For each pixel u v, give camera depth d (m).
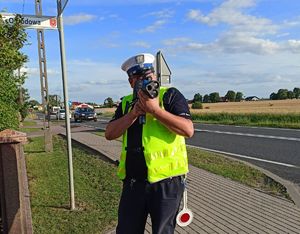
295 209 7.05
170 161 3.30
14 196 4.84
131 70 3.39
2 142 4.77
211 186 9.12
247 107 82.00
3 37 8.62
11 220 4.82
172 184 3.32
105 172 10.68
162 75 10.68
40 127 37.88
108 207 7.06
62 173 10.66
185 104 3.37
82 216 6.55
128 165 3.38
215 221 6.34
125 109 3.50
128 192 3.38
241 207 7.21
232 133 26.05
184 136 3.28
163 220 3.29
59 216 6.58
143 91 3.13
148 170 3.28
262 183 9.60
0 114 9.10
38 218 6.47
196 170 11.41
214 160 13.41
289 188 8.90
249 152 16.20
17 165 4.84
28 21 10.91
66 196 7.91
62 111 68.31
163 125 3.33
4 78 8.98
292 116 38.88
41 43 16.47
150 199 3.32
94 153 15.05
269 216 6.60
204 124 39.75
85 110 56.75
